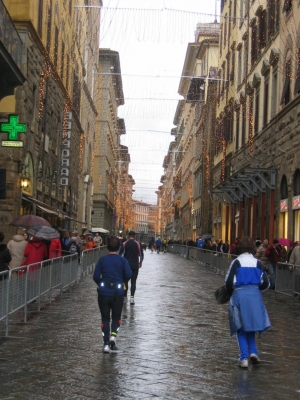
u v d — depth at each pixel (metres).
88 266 27.38
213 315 14.74
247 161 38.69
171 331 12.12
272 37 32.28
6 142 21.14
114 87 87.81
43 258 16.44
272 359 9.60
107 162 79.25
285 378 8.33
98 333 11.55
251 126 35.78
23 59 26.17
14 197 25.69
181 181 102.94
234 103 44.62
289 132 28.19
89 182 62.41
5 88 20.92
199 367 8.91
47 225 18.80
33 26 26.84
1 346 10.08
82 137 50.91
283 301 18.70
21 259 16.47
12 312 11.45
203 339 11.31
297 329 12.80
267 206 32.72
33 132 28.97
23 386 7.55
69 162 40.81
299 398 7.32
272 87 32.12
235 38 46.19
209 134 58.94
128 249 16.53
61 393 7.26
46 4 30.83
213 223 56.28
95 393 7.29
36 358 9.20
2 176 15.78
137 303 16.77
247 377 8.33
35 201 29.27
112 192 93.94
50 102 34.03
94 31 62.12
